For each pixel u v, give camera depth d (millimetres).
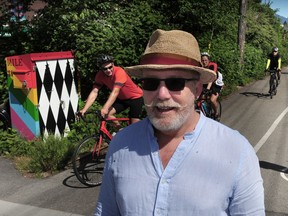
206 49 11195
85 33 7469
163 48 1494
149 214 1451
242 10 16359
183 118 1480
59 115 6652
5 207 4191
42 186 4793
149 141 1531
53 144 5531
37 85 6195
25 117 6379
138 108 5500
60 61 6633
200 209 1378
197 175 1406
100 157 4984
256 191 1408
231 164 1396
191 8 10320
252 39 24531
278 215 4000
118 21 8008
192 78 1523
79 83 7102
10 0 8875
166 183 1434
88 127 6691
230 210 1424
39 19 7980
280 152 6367
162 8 10375
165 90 1481
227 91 13703
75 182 4949
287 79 21219
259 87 16125
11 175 5137
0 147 5980
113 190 1617
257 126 8422
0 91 7156
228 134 1467
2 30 8102
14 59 6273
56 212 4086
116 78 5102
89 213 4074
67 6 7750
